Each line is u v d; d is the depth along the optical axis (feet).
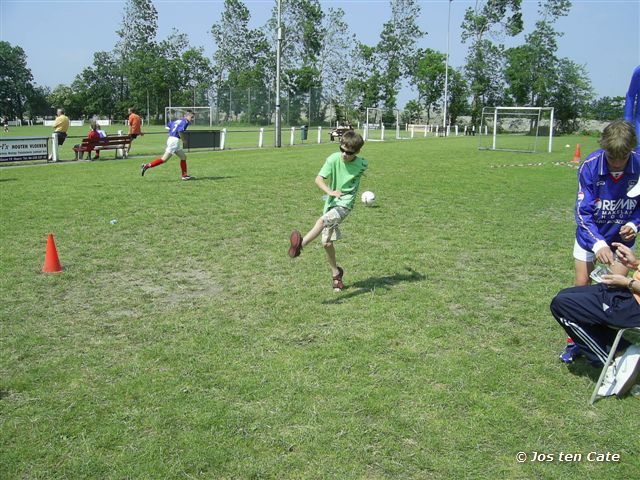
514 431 10.83
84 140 61.82
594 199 13.35
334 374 12.98
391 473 9.60
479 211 33.68
